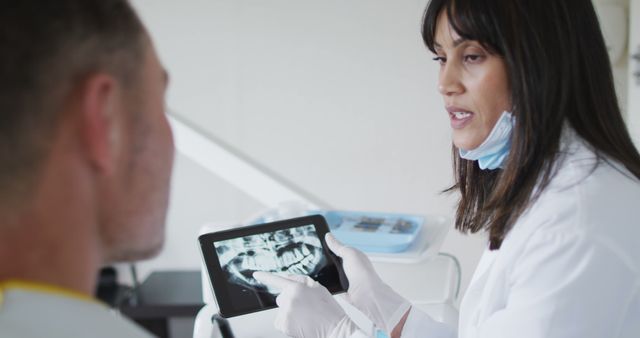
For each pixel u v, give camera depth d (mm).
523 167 735
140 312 1921
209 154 2189
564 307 635
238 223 1057
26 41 331
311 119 2141
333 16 2057
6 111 328
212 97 2156
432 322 974
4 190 334
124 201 393
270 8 2074
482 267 847
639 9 1758
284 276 890
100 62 358
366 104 2105
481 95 755
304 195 2189
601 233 651
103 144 361
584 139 739
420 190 2146
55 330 338
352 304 979
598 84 741
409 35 2033
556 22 703
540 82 706
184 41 2123
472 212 954
